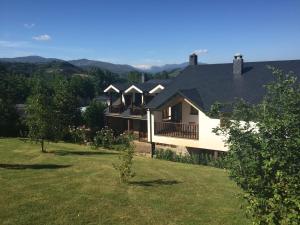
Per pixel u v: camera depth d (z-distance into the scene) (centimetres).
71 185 1286
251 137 631
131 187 1286
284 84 641
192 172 1605
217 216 1027
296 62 2434
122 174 1345
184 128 2525
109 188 1260
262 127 613
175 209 1075
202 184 1376
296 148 572
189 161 2158
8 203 1079
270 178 603
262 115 636
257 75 2467
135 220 983
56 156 1902
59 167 1597
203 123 2341
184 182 1397
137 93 3703
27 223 938
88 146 2592
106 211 1039
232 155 659
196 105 2341
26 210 1026
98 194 1188
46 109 2047
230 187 1341
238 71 2570
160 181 1401
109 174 1466
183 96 2403
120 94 3916
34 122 2048
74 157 1880
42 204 1077
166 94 2706
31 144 2336
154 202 1130
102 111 3944
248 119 670
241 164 641
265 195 610
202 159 2114
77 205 1077
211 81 2648
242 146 644
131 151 1416
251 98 2228
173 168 1691
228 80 2558
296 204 543
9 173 1456
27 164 1662
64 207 1057
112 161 1767
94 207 1066
